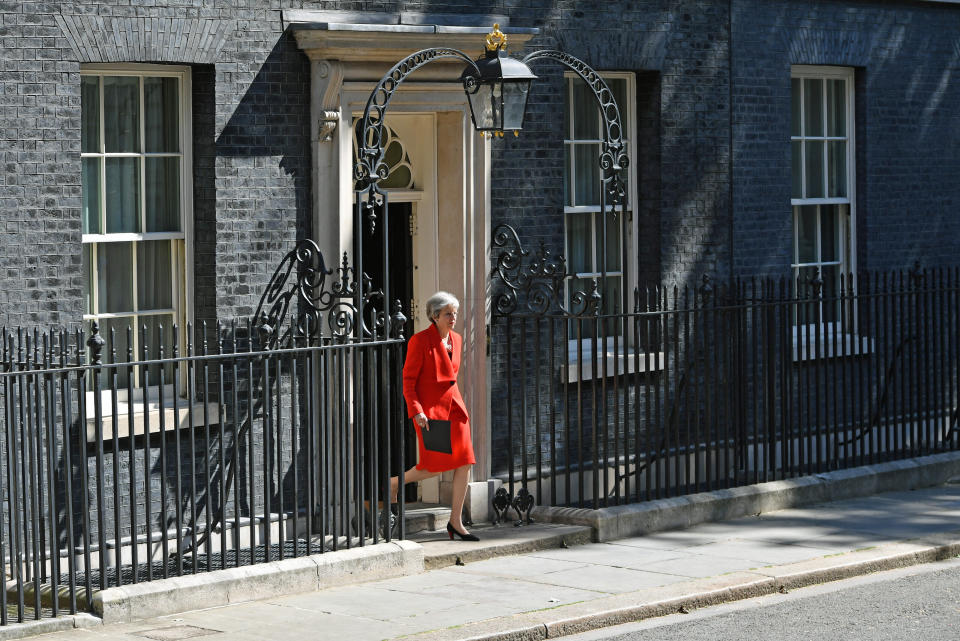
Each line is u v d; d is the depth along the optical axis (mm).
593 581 10828
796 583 11047
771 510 13766
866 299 15117
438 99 12586
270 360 11852
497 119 11828
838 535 12633
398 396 11359
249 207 11742
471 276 12984
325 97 11922
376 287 12938
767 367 14141
